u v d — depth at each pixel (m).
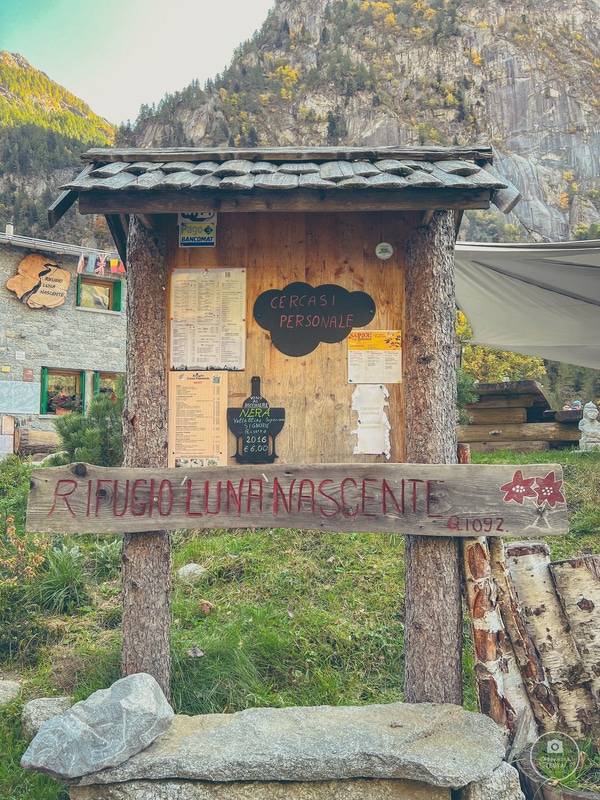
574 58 184.38
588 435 11.76
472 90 174.25
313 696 4.61
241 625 5.36
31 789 3.78
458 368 11.84
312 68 178.62
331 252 4.23
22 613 5.80
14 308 18.69
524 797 3.36
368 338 4.19
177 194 3.72
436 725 3.65
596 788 3.54
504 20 197.38
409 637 4.04
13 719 4.42
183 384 4.21
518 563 4.42
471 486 3.87
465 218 93.94
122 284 20.84
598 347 11.32
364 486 3.90
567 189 142.50
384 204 3.66
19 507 9.02
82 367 19.83
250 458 4.16
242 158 4.06
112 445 8.98
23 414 18.56
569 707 4.09
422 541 4.00
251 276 4.25
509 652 4.12
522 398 12.74
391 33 198.38
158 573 4.05
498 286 9.16
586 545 6.89
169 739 3.57
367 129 161.50
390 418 4.16
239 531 7.46
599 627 4.18
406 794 3.36
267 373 4.20
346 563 6.48
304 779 3.35
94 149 4.14
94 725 3.50
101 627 5.70
